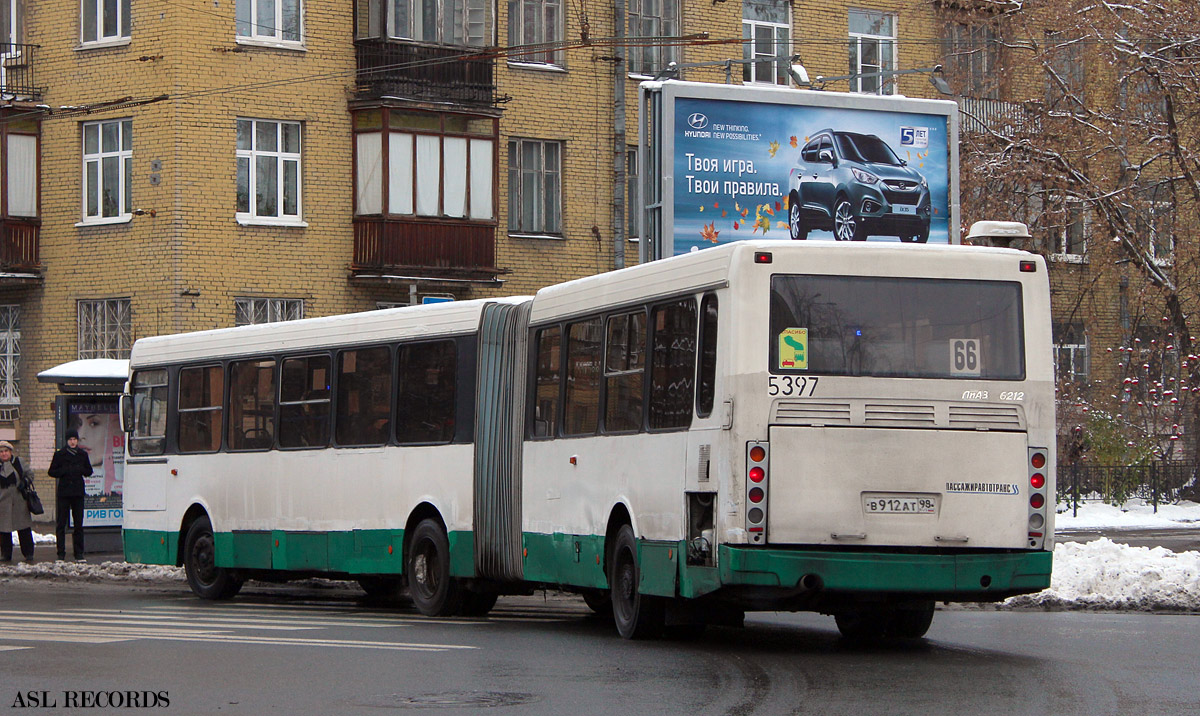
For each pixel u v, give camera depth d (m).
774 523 12.62
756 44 39.41
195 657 12.45
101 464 27.38
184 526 21.16
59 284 35.22
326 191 35.25
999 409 13.04
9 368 35.97
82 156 35.06
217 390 20.73
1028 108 36.78
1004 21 38.12
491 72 36.25
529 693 10.48
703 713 9.63
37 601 19.33
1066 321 41.72
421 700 10.16
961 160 36.91
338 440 18.69
